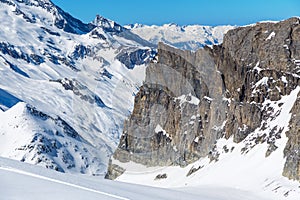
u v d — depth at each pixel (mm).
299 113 85438
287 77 100938
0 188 27766
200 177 85875
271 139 90500
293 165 77125
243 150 93500
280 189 74188
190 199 44312
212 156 92625
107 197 29391
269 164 84312
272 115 97188
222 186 80750
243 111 100312
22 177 31594
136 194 35781
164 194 42156
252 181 80812
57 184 31000
